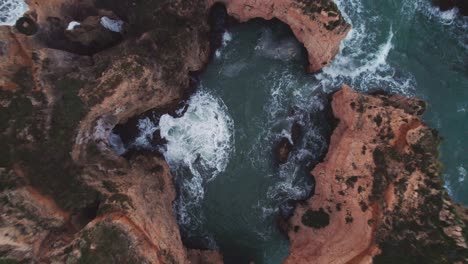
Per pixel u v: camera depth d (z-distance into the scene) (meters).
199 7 24.81
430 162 20.92
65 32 23.33
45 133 20.28
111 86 21.05
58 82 20.97
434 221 19.83
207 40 26.23
